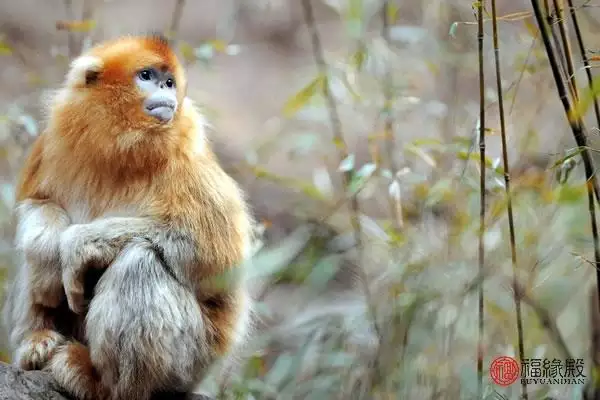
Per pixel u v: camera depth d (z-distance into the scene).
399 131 14.97
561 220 10.44
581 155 8.45
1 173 14.66
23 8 22.27
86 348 9.05
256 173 12.85
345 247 12.62
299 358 11.07
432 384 10.22
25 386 8.51
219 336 9.65
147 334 8.70
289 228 16.27
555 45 9.01
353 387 10.63
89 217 9.32
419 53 15.02
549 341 10.59
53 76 15.88
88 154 9.17
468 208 11.08
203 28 23.78
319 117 14.34
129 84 9.12
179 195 9.12
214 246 9.18
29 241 9.15
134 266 8.77
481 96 8.62
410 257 11.05
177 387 9.21
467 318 10.62
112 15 22.53
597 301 9.53
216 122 19.73
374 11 13.98
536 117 12.89
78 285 8.85
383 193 13.77
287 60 23.39
